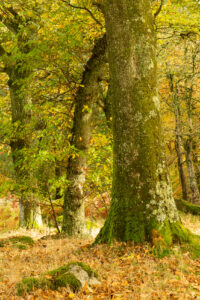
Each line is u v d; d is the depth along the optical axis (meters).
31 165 7.68
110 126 10.65
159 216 4.81
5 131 9.10
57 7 8.93
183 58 15.43
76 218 8.78
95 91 8.72
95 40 8.85
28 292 3.42
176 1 8.66
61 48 7.82
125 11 4.98
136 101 4.95
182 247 4.56
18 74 10.32
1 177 10.21
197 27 9.30
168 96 16.64
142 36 4.97
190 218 11.16
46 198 8.79
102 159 9.48
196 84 16.31
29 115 10.55
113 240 4.97
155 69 5.09
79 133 8.66
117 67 5.06
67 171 8.87
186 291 3.31
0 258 5.42
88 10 7.37
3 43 10.14
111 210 5.25
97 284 3.53
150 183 4.88
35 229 10.33
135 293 3.29
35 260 5.03
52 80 8.66
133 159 4.95
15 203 15.22
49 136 8.24
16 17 9.74
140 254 4.45
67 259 4.86
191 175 15.33
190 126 15.50
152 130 4.95
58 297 3.24
